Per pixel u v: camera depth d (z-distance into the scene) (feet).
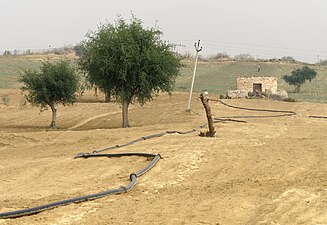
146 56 113.50
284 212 34.42
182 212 35.47
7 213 35.53
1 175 55.42
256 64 426.51
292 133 77.82
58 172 55.01
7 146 82.33
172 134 78.43
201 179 47.16
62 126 139.44
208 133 73.51
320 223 31.73
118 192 42.27
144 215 34.99
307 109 141.18
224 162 53.52
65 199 39.96
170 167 52.26
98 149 69.97
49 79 134.21
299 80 310.65
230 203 37.35
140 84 114.62
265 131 80.38
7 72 334.65
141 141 73.46
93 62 117.19
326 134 75.41
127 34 114.42
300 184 42.60
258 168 50.16
